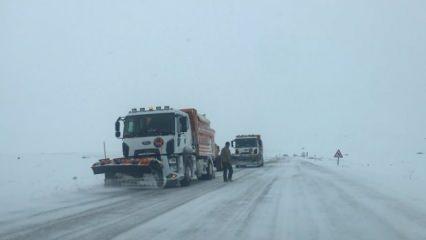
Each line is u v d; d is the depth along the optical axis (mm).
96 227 10219
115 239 8984
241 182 23688
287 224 10602
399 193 16906
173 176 20609
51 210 12867
